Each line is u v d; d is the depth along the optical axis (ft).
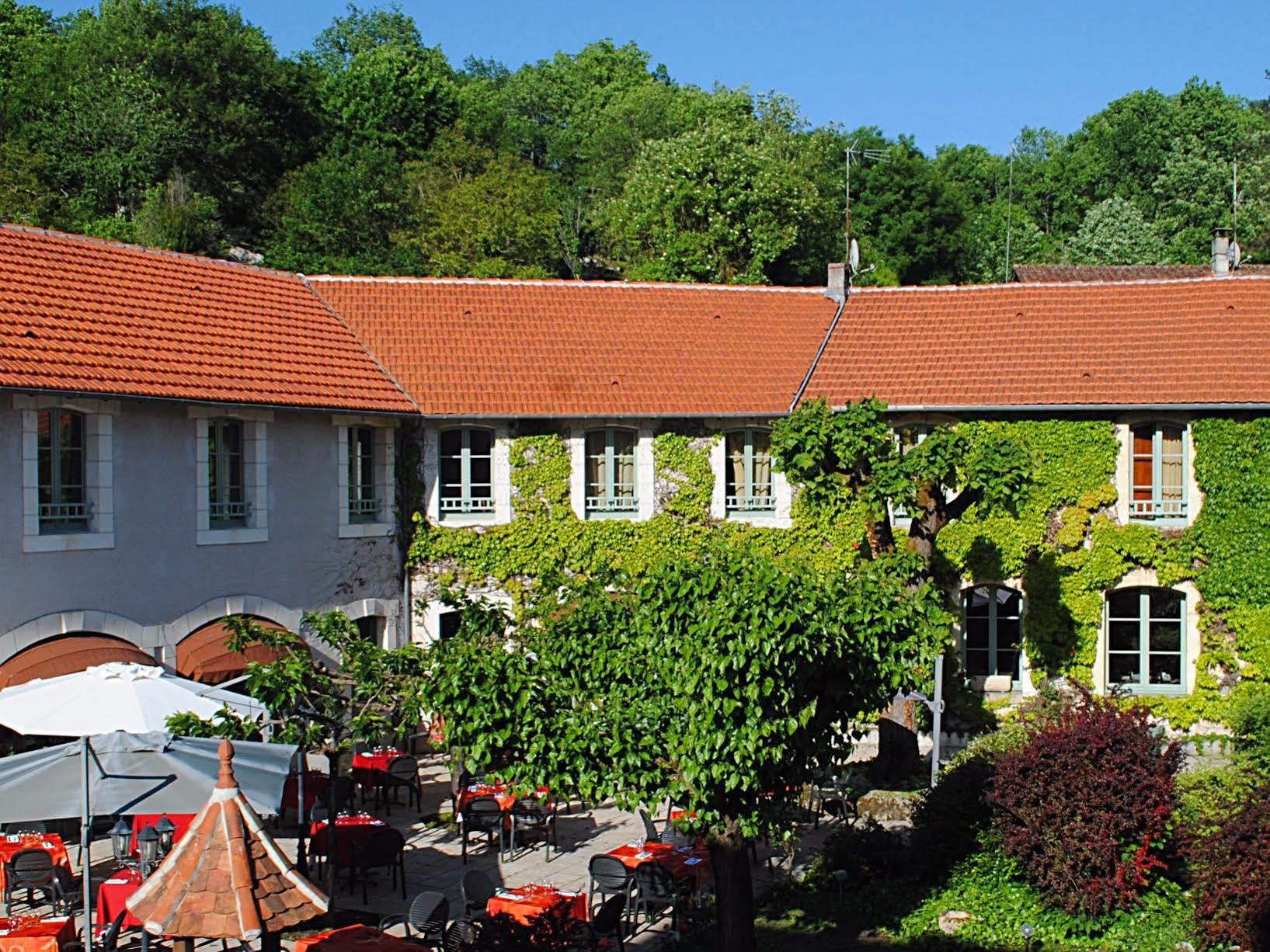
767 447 95.04
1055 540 90.53
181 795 43.57
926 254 232.12
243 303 86.79
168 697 48.88
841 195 232.73
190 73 210.38
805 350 99.66
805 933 55.52
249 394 76.84
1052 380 91.61
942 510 77.41
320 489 83.41
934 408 90.89
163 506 72.69
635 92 279.90
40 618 65.62
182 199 178.70
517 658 47.67
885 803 71.97
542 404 90.43
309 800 67.00
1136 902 55.83
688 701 45.57
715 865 49.52
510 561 90.89
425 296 98.63
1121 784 55.83
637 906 57.82
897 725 77.87
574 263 212.84
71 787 43.83
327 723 54.03
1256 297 96.07
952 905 57.47
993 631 91.86
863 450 75.10
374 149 215.10
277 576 79.92
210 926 31.76
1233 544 87.97
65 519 67.87
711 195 187.11
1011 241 249.55
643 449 92.84
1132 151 270.46
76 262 77.71
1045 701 76.18
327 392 82.79
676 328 100.17
